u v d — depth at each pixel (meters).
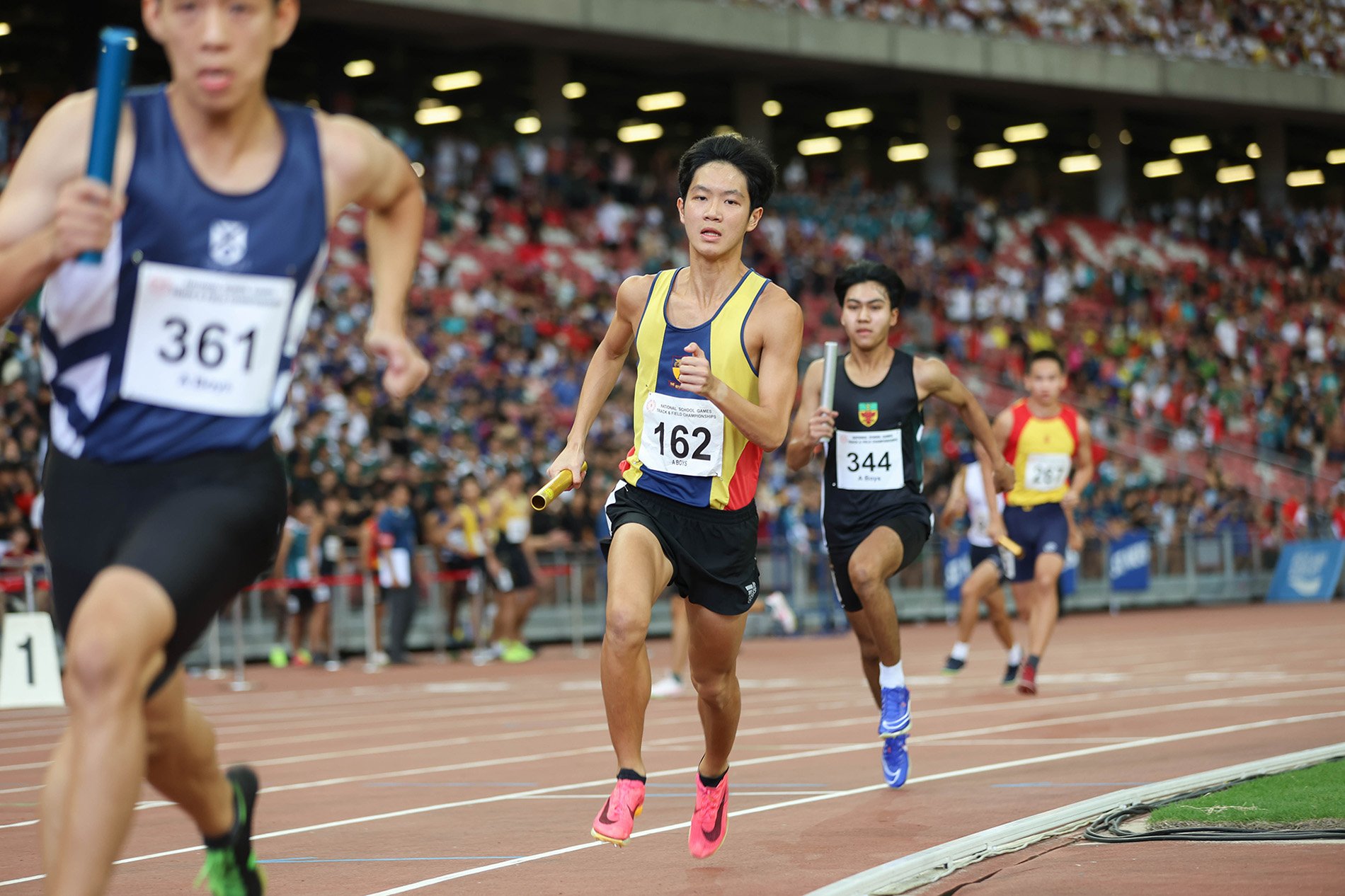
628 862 15.88
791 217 117.56
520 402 83.38
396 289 11.07
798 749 25.98
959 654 42.34
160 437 10.23
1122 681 39.28
